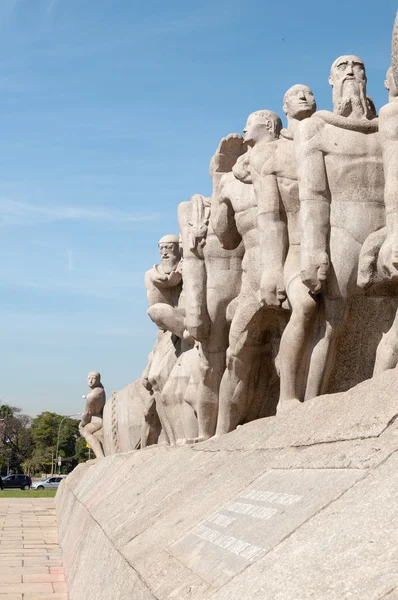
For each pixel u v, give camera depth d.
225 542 3.88
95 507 10.00
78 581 6.66
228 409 9.48
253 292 8.74
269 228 7.63
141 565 4.39
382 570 2.43
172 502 6.09
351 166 6.84
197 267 10.50
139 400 18.67
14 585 8.27
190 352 12.40
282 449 5.10
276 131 8.62
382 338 6.54
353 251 6.81
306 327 7.08
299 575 2.77
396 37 5.14
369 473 3.42
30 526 16.06
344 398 5.07
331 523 3.11
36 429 88.25
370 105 7.37
